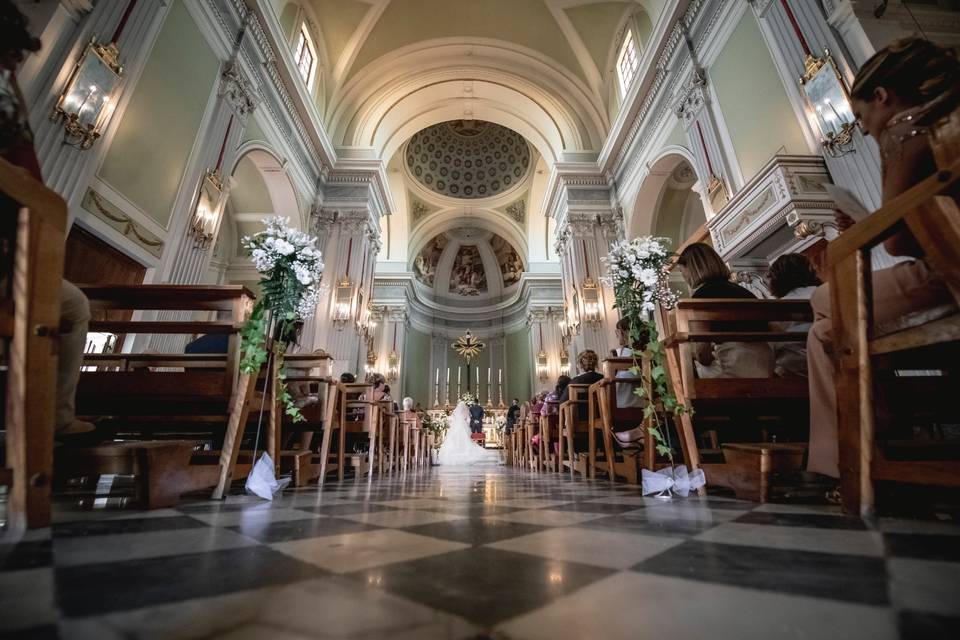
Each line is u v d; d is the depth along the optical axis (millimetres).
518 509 1588
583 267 10133
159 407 2395
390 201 12148
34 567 744
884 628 486
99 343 4703
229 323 2049
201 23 5812
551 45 10781
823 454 1515
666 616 533
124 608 551
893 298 1362
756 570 730
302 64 9320
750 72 5570
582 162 10891
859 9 4035
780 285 2389
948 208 972
